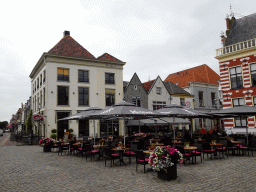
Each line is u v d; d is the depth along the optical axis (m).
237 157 11.73
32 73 32.84
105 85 28.02
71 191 6.53
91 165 10.58
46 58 24.80
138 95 29.70
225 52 22.62
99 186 6.97
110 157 10.24
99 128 26.47
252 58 20.52
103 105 27.59
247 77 20.75
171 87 34.44
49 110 24.11
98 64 27.80
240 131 20.92
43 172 9.19
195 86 35.25
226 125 22.20
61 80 25.28
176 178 7.63
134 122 21.12
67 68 25.81
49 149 16.58
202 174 8.16
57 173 8.95
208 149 11.02
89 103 26.67
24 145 22.95
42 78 26.91
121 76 29.34
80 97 26.31
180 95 33.50
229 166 9.46
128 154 10.44
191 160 11.08
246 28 22.88
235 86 21.77
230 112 13.86
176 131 28.50
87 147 12.02
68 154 14.84
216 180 7.31
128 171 9.03
